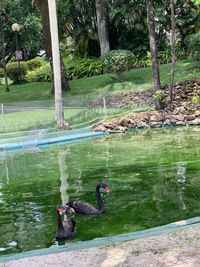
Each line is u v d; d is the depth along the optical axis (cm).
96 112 1852
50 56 2478
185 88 2038
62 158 1264
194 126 1711
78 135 1595
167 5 2883
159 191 857
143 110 1889
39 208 793
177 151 1256
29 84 3022
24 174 1088
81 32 3209
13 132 1557
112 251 502
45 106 2064
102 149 1364
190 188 867
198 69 2330
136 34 3014
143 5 2902
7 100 2523
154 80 1916
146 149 1315
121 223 681
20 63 3569
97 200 751
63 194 883
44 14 2420
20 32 3550
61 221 637
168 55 2738
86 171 1080
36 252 527
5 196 892
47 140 1515
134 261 471
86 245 532
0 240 635
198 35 2375
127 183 936
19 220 727
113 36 3120
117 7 2931
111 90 2286
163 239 527
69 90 2439
